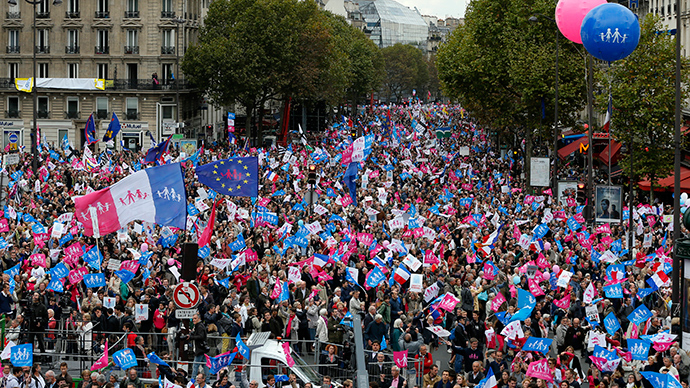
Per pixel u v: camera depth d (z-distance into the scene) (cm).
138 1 11481
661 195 6781
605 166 8012
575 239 4050
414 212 4625
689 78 5666
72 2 11581
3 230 3734
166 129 11044
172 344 2603
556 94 6400
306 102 13200
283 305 2798
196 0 12225
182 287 2386
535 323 2711
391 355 2500
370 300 3195
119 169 6494
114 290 2941
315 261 3117
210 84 11156
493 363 2427
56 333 2598
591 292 2744
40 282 2919
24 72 11706
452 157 9438
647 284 3238
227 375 2242
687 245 2020
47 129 11600
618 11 2948
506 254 3506
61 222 3497
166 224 2659
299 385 2202
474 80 8625
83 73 11644
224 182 3120
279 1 11212
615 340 2611
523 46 8019
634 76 5578
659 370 2267
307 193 4919
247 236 3962
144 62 11562
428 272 3206
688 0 8312
